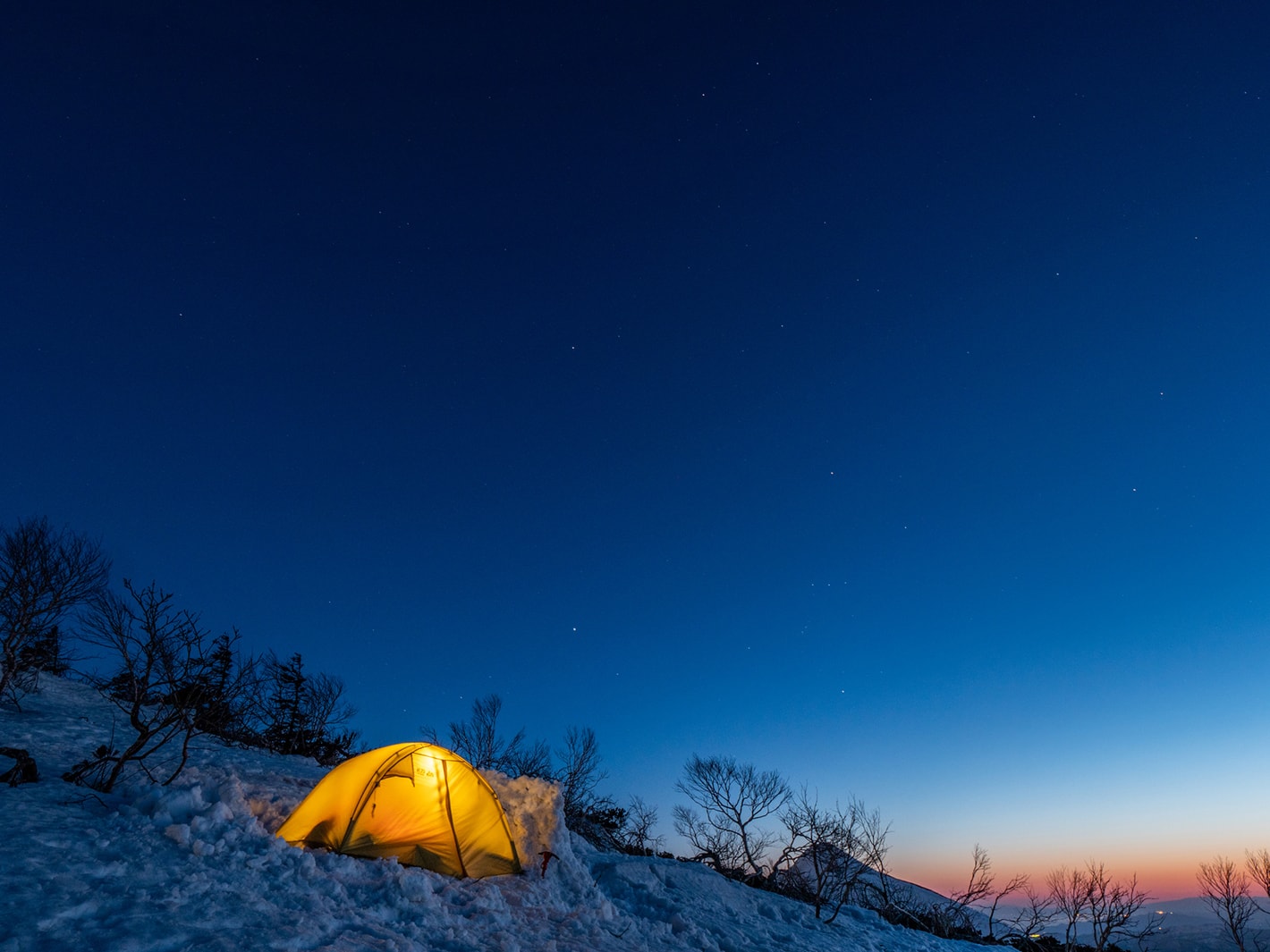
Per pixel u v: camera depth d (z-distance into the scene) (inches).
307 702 1206.9
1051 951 963.3
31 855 290.8
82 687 903.7
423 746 517.7
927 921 931.3
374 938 312.3
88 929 246.8
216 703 501.4
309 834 465.4
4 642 738.8
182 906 281.0
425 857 465.7
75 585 763.4
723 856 1040.8
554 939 400.2
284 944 274.4
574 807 1131.3
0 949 219.8
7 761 444.1
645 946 443.8
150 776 452.4
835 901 881.5
